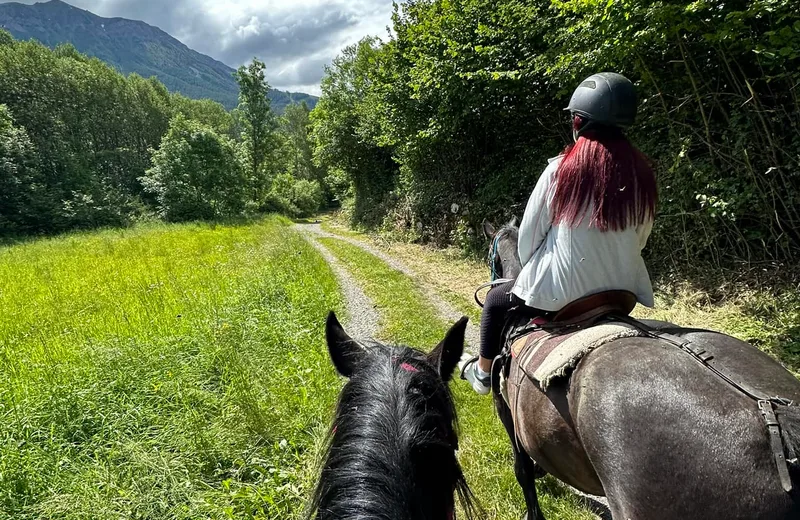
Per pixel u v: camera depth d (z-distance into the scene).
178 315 6.58
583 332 1.79
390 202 21.91
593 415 1.45
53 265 13.42
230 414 4.04
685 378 1.34
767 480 1.08
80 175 37.31
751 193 6.04
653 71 7.09
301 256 12.69
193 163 33.19
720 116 6.95
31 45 47.19
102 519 2.90
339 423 1.53
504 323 2.44
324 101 28.66
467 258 12.27
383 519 1.14
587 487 1.75
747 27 5.24
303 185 50.66
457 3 11.62
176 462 3.42
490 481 3.43
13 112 40.53
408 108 14.09
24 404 3.98
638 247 1.89
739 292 6.31
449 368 1.96
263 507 3.19
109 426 3.80
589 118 1.86
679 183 7.11
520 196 12.02
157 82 68.50
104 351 4.95
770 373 1.35
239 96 49.84
